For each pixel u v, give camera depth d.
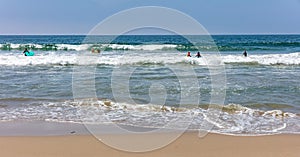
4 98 9.62
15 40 52.75
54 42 44.06
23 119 7.55
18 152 5.47
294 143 5.99
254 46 34.22
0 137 6.24
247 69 15.91
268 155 5.40
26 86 11.49
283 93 10.41
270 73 14.61
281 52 27.53
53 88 11.08
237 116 7.81
